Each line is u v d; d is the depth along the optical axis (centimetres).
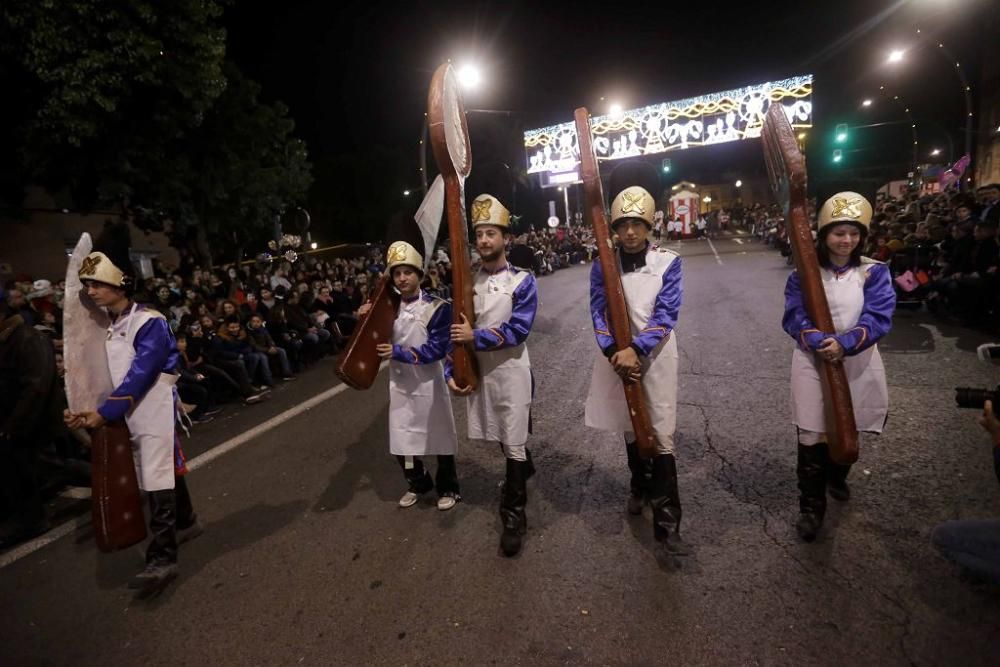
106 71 862
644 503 316
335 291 921
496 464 398
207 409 605
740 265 1539
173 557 289
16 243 1338
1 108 912
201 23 976
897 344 594
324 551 309
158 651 248
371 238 3130
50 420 363
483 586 266
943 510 289
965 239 677
